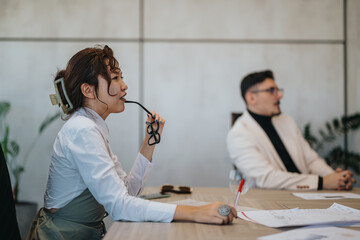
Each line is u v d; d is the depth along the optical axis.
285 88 3.92
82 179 1.19
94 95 1.24
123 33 3.88
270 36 3.91
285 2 3.92
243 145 2.28
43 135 3.81
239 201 1.45
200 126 3.90
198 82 3.90
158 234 0.93
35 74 3.85
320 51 3.92
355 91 3.73
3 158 1.14
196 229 0.98
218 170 3.89
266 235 0.92
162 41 3.90
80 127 1.14
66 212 1.19
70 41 3.86
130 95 3.88
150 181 3.88
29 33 3.85
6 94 3.83
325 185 1.87
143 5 3.89
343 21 3.91
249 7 3.92
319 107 3.92
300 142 2.50
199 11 3.91
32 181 3.79
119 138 3.87
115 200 1.07
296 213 1.14
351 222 1.01
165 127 3.89
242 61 3.91
